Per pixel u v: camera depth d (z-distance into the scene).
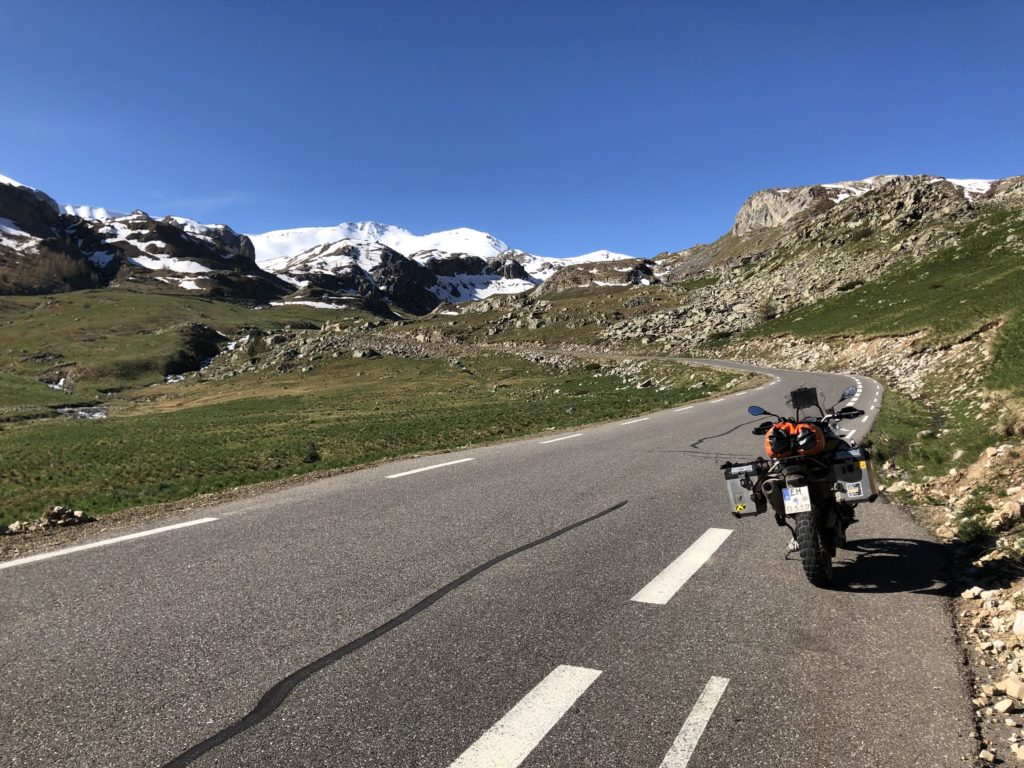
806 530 5.40
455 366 120.00
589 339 134.38
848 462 5.81
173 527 7.94
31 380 133.25
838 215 155.00
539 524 7.80
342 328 196.88
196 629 4.62
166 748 3.13
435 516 8.30
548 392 69.94
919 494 9.18
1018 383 16.17
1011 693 3.59
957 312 51.41
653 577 5.78
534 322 156.88
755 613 4.91
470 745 3.14
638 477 11.12
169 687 3.75
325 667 4.00
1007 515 6.87
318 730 3.29
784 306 111.12
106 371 153.00
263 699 3.61
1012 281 56.72
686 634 4.51
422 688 3.73
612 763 3.00
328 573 5.93
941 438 13.71
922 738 3.20
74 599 5.30
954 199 127.19
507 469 12.30
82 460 34.78
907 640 4.37
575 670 3.96
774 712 3.46
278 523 8.05
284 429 45.94
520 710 3.47
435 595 5.32
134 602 5.20
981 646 4.28
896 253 111.50
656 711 3.47
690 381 59.50
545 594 5.34
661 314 136.75
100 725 3.34
